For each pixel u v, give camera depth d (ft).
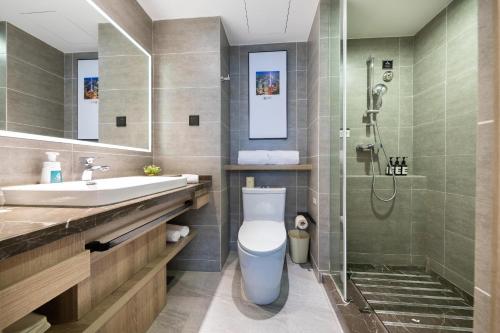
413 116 7.35
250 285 5.07
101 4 4.76
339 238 5.53
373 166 7.33
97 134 4.81
